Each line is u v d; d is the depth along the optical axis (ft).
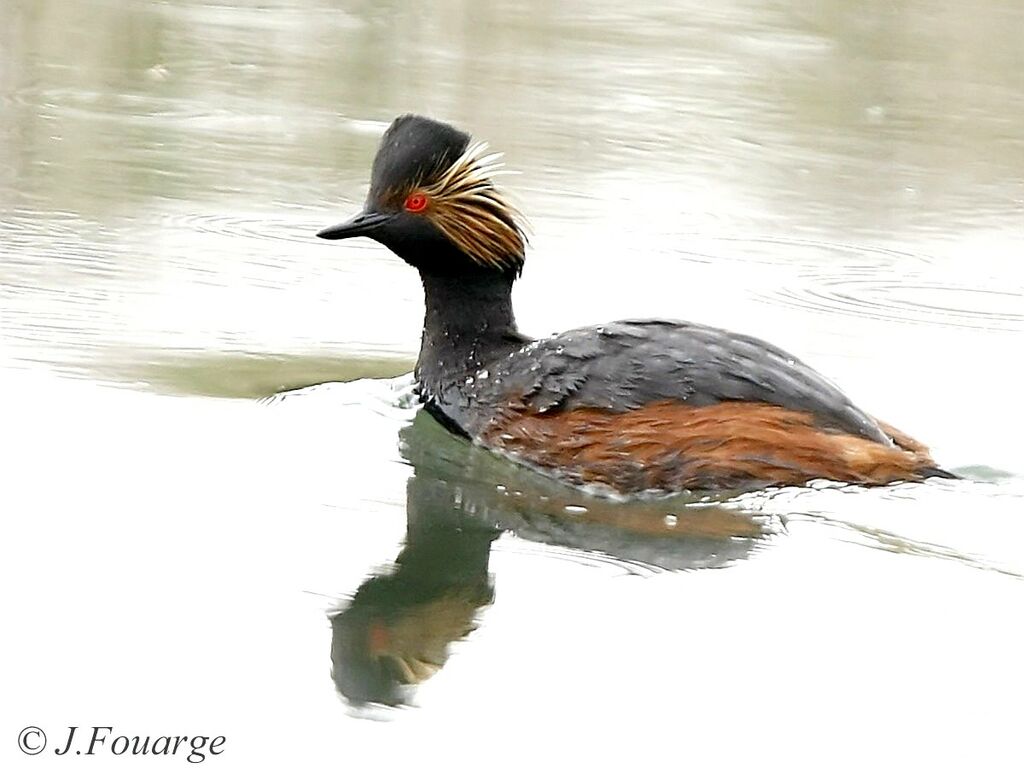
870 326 49.42
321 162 62.85
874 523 35.06
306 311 47.83
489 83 74.79
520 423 38.01
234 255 52.21
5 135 63.31
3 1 80.74
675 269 53.83
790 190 63.82
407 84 73.67
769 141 69.51
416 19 85.10
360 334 46.21
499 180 61.77
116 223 54.39
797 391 36.60
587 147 66.90
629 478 36.29
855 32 87.51
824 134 71.10
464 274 40.47
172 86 71.51
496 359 39.91
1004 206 63.52
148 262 50.85
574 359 37.91
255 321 46.62
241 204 57.47
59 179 58.59
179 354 43.60
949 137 71.56
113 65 73.72
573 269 53.11
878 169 67.10
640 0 92.17
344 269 51.88
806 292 52.49
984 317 50.75
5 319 44.91
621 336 37.99
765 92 76.43
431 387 40.78
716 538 34.96
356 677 29.63
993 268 56.18
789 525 34.88
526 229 50.52
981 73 81.35
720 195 62.44
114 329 44.98
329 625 31.17
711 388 36.40
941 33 87.30
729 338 37.78
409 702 28.96
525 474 37.65
